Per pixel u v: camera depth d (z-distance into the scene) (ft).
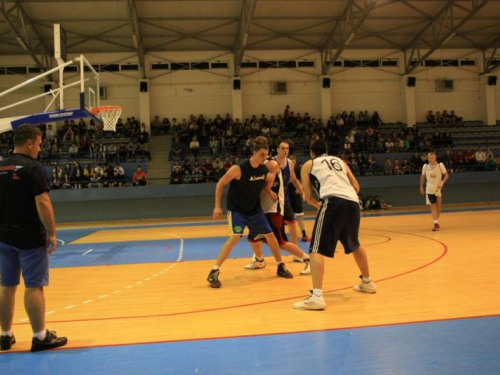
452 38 77.41
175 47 74.18
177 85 75.82
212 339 11.48
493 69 78.74
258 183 17.78
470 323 12.11
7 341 11.34
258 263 21.29
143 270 22.30
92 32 67.62
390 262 21.63
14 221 11.02
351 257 22.95
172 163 67.15
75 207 61.11
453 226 36.35
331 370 9.34
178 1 61.36
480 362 9.53
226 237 36.32
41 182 10.96
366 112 76.64
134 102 75.05
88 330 12.64
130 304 15.49
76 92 73.10
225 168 63.72
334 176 14.90
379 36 74.79
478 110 81.20
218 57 76.07
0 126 30.37
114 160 66.69
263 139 17.46
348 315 13.19
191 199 63.10
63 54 35.24
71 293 17.58
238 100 75.36
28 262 11.09
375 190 66.08
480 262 20.92
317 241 14.28
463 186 67.51
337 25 69.26
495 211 51.06
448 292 15.55
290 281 18.24
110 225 56.49
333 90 78.64
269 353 10.38
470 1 65.82
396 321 12.48
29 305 11.03
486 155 69.36
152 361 10.14
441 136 73.15
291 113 75.00
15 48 70.69
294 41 74.84
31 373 9.72
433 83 80.59
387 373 9.12
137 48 65.67
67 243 36.19
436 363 9.55
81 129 71.05
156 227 49.96
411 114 78.23
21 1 59.06
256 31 70.69
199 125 72.74
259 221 18.31
